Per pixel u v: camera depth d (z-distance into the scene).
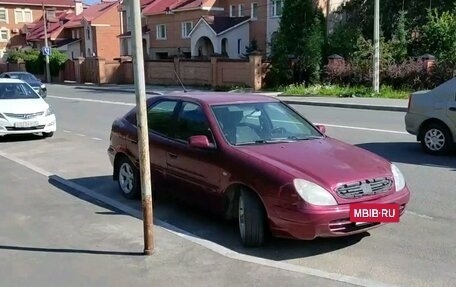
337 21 37.94
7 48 87.25
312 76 31.22
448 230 6.02
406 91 25.89
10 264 4.92
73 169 9.73
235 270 4.71
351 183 5.14
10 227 6.06
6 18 87.06
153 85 40.03
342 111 20.27
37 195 7.58
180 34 50.25
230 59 34.56
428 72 25.81
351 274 4.85
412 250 5.42
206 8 47.06
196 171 6.17
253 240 5.46
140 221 6.24
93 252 5.20
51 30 74.06
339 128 14.94
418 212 6.68
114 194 7.89
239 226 5.70
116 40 64.62
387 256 5.27
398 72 26.72
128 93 34.28
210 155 5.95
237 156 5.63
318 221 4.95
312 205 4.96
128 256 5.07
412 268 4.95
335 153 5.73
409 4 33.06
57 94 33.69
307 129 6.54
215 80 35.72
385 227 6.12
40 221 6.29
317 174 5.17
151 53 54.09
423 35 29.20
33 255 5.14
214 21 44.16
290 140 6.13
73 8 90.31
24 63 62.03
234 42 44.03
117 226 6.05
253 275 4.59
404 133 13.74
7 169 9.46
